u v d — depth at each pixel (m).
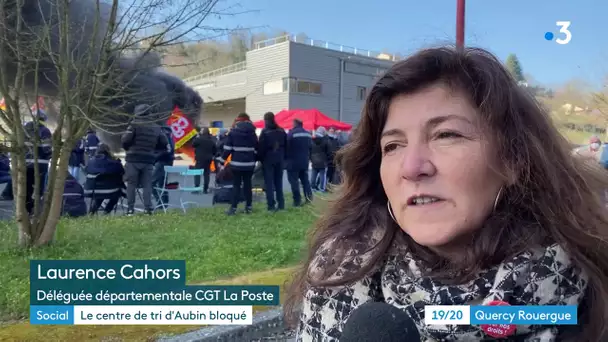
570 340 0.99
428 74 0.98
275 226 7.08
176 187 9.50
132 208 8.04
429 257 1.04
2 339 2.73
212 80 42.38
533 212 1.02
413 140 0.97
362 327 0.75
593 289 1.02
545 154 1.02
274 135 8.51
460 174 0.94
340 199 1.30
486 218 0.99
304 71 34.12
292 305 1.41
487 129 0.96
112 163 8.08
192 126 15.12
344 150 1.31
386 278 1.07
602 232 1.05
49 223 5.53
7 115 5.25
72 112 5.29
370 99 1.09
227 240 6.00
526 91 1.06
